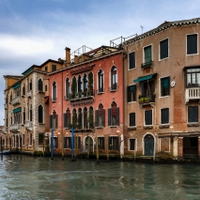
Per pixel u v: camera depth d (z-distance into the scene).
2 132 53.84
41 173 18.75
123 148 26.23
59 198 11.40
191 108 22.14
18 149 43.41
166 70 23.42
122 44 27.59
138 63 25.92
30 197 11.68
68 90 33.88
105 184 14.08
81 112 31.73
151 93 24.41
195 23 22.48
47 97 38.06
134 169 19.30
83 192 12.35
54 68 39.69
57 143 34.66
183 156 22.36
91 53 35.06
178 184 13.57
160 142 23.39
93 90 29.91
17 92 45.84
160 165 21.16
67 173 18.44
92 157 28.19
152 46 24.73
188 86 22.16
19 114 44.53
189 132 21.67
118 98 27.23
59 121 34.59
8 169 21.64
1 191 12.91
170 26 23.09
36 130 37.75
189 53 22.55
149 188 12.77
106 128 28.25
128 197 11.23
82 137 31.02
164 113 23.48
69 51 37.97
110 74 28.22
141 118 25.31
